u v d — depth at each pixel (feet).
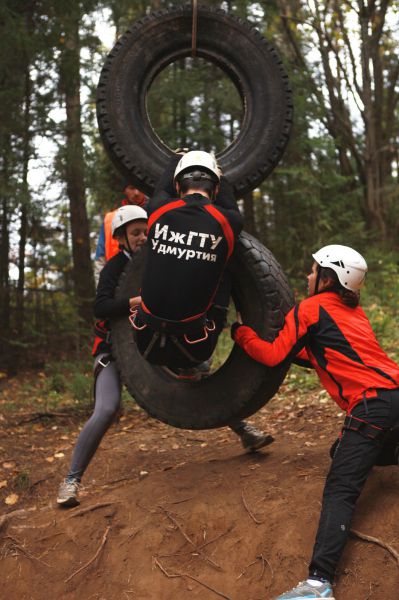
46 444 18.70
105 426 13.23
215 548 11.30
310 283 11.60
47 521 13.01
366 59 44.86
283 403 19.77
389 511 10.76
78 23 34.83
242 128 13.15
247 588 10.55
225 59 13.21
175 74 40.27
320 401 18.93
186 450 16.55
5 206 35.19
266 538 11.05
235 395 12.32
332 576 9.54
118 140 12.94
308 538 10.78
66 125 35.17
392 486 11.30
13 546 12.67
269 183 44.04
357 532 10.51
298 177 41.04
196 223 10.87
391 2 44.55
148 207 11.46
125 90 13.05
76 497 13.16
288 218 43.50
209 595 10.66
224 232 10.93
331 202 43.16
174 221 10.98
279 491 11.94
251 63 13.03
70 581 11.69
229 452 15.30
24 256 38.52
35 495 15.23
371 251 40.09
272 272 12.03
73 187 38.47
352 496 9.96
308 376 21.80
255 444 13.99
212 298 11.11
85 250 40.45
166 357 11.47
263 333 11.93
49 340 39.09
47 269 41.27
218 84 40.29
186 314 10.91
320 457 13.17
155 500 12.68
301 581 10.31
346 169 47.93
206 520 11.78
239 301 12.55
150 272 11.07
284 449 14.32
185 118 41.83
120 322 13.50
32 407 25.18
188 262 10.78
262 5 42.34
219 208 11.07
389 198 45.65
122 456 16.55
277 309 11.92
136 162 12.94
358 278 11.03
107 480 15.34
